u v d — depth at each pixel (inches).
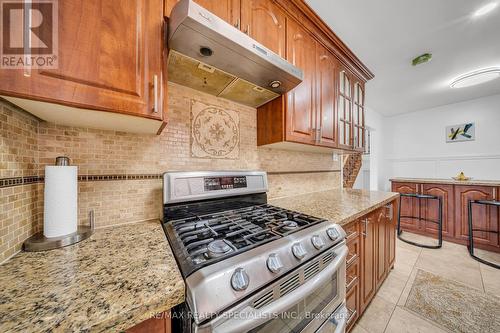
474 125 129.0
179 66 34.6
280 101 47.3
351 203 56.0
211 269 18.8
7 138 21.9
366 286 52.1
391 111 155.3
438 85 105.8
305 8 46.7
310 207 50.4
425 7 53.5
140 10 25.6
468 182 102.2
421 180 117.8
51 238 25.1
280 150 63.9
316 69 53.7
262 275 20.9
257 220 35.7
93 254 23.1
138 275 18.7
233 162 51.3
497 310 54.5
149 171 38.0
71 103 21.2
